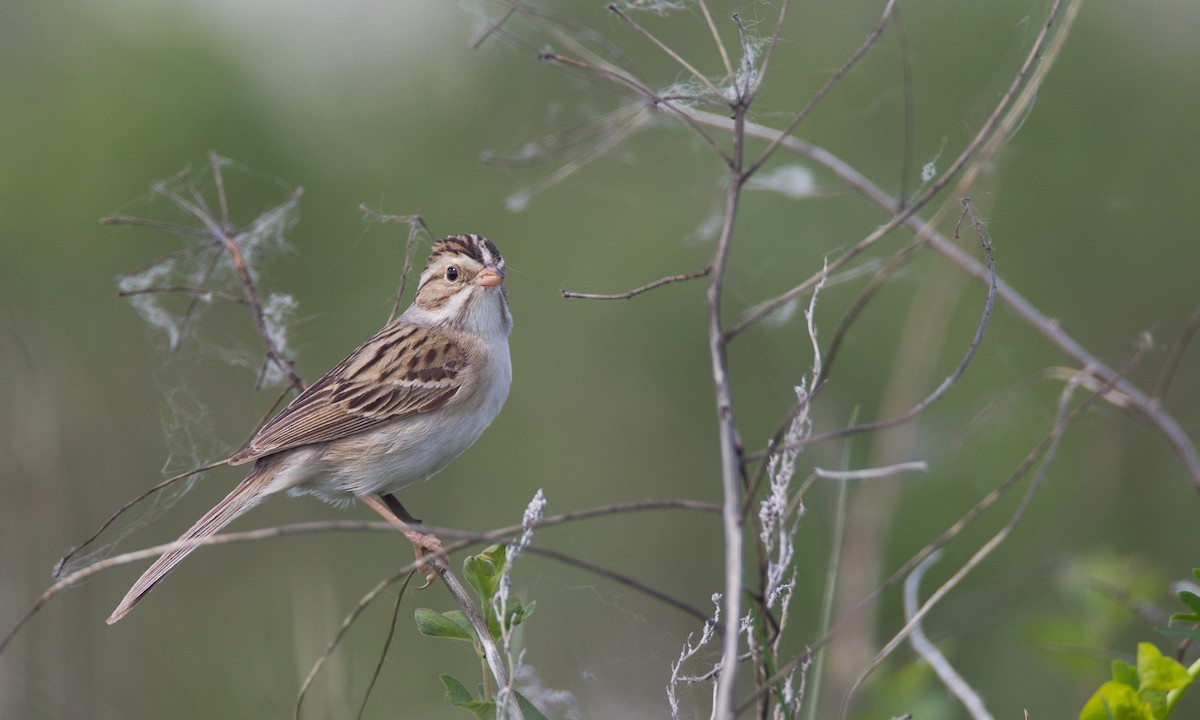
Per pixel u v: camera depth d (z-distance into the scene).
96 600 11.27
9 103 14.21
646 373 15.23
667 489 15.02
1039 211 15.14
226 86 14.27
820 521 10.28
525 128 15.18
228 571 13.07
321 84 15.01
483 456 15.30
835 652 9.10
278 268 14.36
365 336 14.55
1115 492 12.43
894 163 14.02
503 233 15.36
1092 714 6.19
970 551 12.06
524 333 15.46
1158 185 15.12
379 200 14.77
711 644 9.76
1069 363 13.88
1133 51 15.32
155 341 13.77
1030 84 8.35
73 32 14.52
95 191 13.93
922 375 10.95
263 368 9.48
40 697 10.56
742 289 13.59
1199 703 11.01
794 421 6.22
